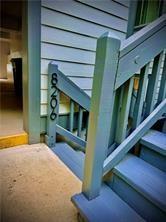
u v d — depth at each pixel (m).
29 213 1.04
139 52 0.93
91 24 2.15
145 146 1.26
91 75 2.35
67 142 2.33
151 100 1.23
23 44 1.75
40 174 1.42
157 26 0.97
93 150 0.92
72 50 2.08
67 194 1.22
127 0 2.37
